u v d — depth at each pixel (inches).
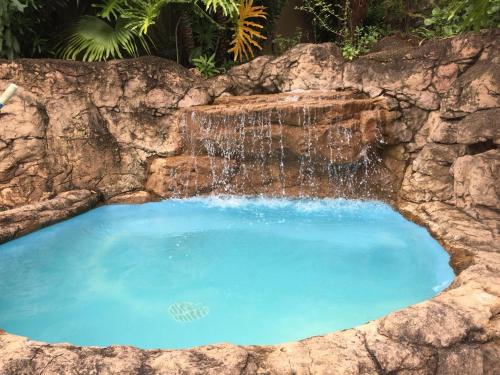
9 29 255.9
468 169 201.2
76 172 258.5
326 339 101.5
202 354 97.2
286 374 90.8
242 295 159.3
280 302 153.3
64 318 146.3
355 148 237.8
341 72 269.3
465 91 214.4
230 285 167.2
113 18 309.6
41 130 245.1
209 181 264.8
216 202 262.4
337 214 238.1
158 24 321.7
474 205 196.5
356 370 91.1
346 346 98.1
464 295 116.3
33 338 135.0
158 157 274.4
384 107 245.0
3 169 233.3
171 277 175.3
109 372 91.5
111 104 267.6
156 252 199.2
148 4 273.6
